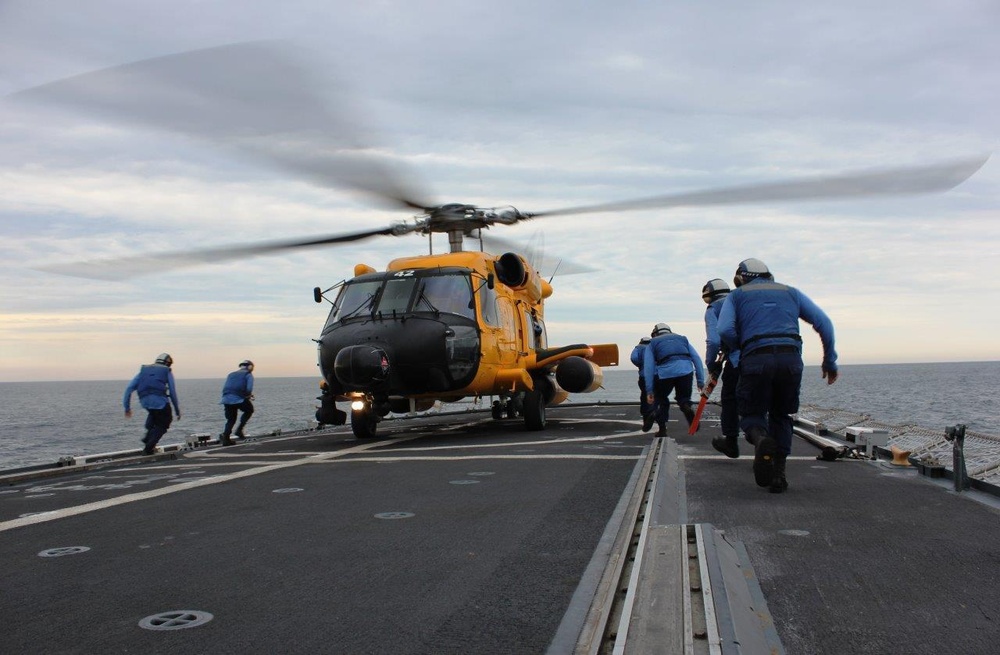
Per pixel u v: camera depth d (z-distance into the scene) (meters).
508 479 6.88
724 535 4.43
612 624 2.94
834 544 4.24
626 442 10.15
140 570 4.02
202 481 7.27
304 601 3.46
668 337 10.56
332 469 7.98
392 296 11.93
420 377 11.42
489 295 12.52
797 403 6.25
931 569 3.74
